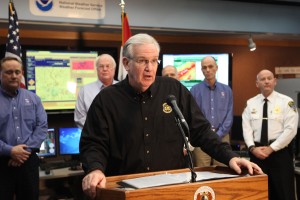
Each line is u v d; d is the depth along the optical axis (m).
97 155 1.38
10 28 3.26
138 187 1.05
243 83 5.34
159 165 1.49
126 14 3.69
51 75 3.99
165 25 4.20
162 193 1.03
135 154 1.47
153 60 1.37
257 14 4.70
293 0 4.69
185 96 1.60
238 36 4.99
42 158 3.91
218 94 3.90
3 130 2.91
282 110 3.44
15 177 2.89
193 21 4.34
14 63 2.94
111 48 4.33
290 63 5.65
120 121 1.49
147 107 1.51
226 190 1.13
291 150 3.48
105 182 1.18
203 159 3.77
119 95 1.52
